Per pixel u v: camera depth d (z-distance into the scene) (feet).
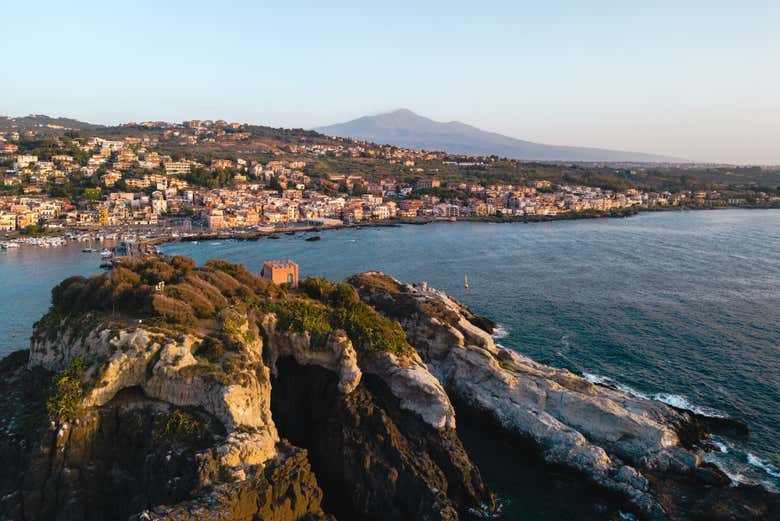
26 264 635.66
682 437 223.92
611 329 363.97
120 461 175.94
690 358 311.47
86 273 582.35
